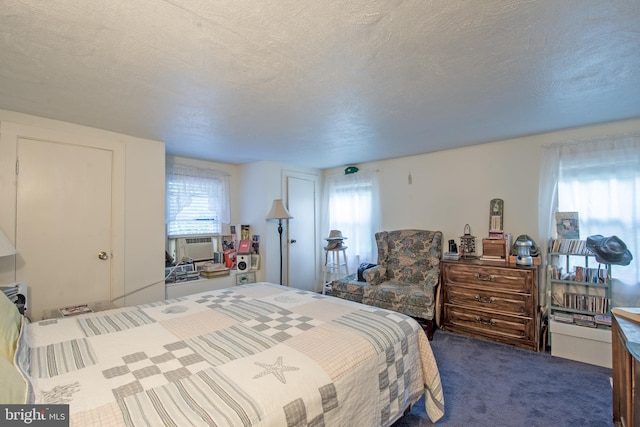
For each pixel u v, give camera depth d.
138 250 2.94
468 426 1.74
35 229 2.37
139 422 0.84
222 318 1.74
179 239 3.88
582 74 1.73
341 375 1.22
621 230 2.59
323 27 1.28
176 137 2.99
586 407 1.91
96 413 0.87
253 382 1.07
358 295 3.54
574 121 2.61
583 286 2.83
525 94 2.02
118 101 2.07
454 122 2.61
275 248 4.30
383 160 4.27
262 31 1.30
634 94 2.02
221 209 4.32
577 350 2.53
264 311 1.87
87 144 2.63
